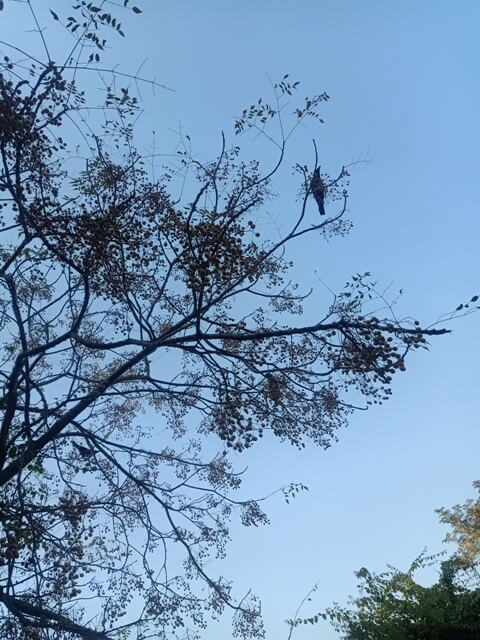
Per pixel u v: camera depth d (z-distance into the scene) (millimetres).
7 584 7109
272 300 9477
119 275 8672
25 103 7781
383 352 7746
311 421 8773
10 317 9344
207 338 8500
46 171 8422
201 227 8414
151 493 9133
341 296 8461
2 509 7652
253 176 9094
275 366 8578
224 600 8719
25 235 8531
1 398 8516
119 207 8695
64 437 9031
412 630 11336
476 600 11297
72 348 8875
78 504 7934
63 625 7379
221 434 8414
